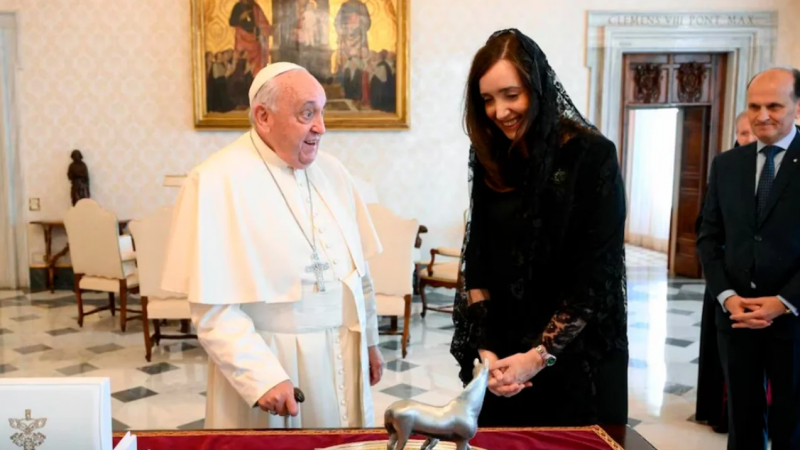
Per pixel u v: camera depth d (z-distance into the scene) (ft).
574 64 25.61
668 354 17.31
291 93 6.31
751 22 25.67
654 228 38.42
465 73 25.50
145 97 25.31
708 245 9.46
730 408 9.29
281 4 24.89
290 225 6.62
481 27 25.32
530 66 5.52
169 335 17.26
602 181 5.77
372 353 7.78
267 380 5.90
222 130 25.48
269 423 6.63
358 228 7.64
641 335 19.19
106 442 4.21
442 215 26.07
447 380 15.16
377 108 25.44
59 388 4.14
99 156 25.48
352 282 6.98
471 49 25.40
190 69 25.18
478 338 6.37
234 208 6.41
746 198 8.89
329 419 6.72
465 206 26.05
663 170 37.35
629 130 40.78
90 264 19.24
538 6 25.34
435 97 25.57
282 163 6.77
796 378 8.50
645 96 26.50
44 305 22.95
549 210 5.90
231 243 6.38
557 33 25.46
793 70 8.52
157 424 12.66
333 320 6.82
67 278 25.88
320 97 6.44
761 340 8.91
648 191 39.09
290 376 6.55
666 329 19.83
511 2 25.29
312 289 6.66
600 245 5.81
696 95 26.71
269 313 6.56
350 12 25.00
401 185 25.89
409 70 25.25
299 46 25.08
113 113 25.34
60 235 25.76
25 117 25.27
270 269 6.45
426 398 14.02
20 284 25.91
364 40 25.12
